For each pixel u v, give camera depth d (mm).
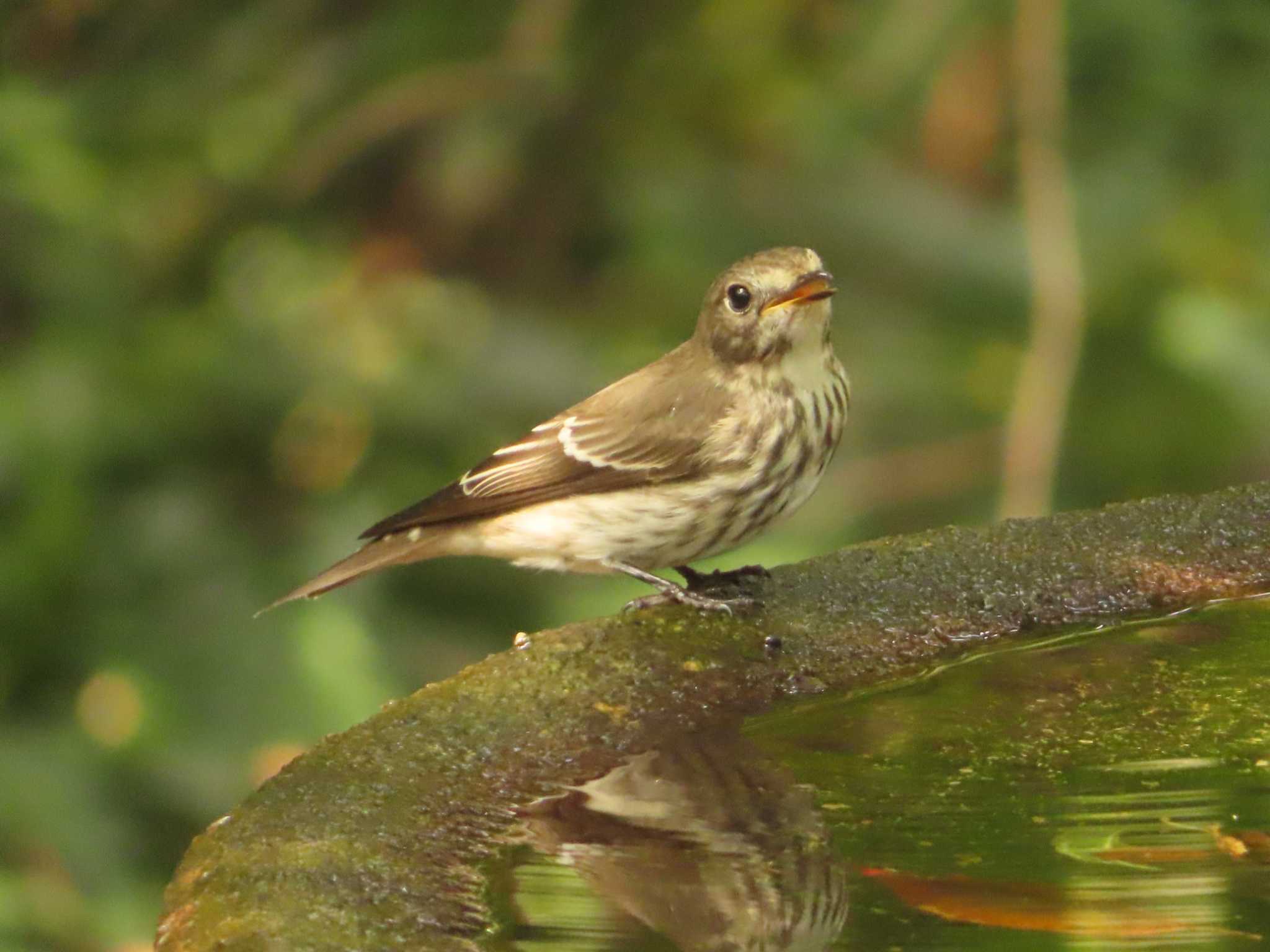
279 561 11641
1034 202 11891
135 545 11414
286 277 13531
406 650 11352
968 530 7301
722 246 13617
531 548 8281
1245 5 11883
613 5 13648
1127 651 6461
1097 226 12227
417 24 13695
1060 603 6805
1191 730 5762
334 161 13797
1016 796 5211
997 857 4809
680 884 4672
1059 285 11789
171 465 11977
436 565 11750
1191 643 6516
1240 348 11969
